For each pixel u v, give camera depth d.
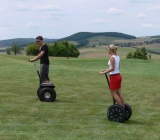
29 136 7.68
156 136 8.09
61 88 17.89
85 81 22.31
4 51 139.25
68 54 108.31
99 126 8.90
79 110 11.26
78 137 7.78
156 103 13.95
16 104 12.07
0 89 16.48
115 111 9.48
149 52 132.00
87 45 155.38
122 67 44.28
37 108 11.34
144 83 22.81
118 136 7.98
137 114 10.94
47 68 12.99
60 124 9.03
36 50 110.06
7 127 8.49
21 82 20.19
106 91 17.22
